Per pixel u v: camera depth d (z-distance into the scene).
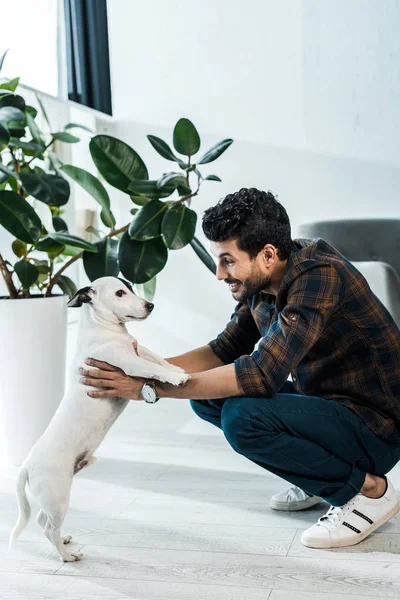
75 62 3.54
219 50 3.53
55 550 1.73
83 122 3.47
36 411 2.42
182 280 3.71
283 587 1.50
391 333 1.69
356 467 1.74
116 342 1.71
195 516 1.92
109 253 2.52
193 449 2.57
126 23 3.62
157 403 3.30
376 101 3.38
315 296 1.60
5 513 1.99
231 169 3.58
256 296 1.86
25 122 2.50
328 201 3.49
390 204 3.42
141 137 3.67
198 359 1.99
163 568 1.61
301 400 1.72
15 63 3.16
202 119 3.60
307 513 1.92
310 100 3.45
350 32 3.37
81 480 2.25
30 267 2.41
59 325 2.46
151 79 3.63
